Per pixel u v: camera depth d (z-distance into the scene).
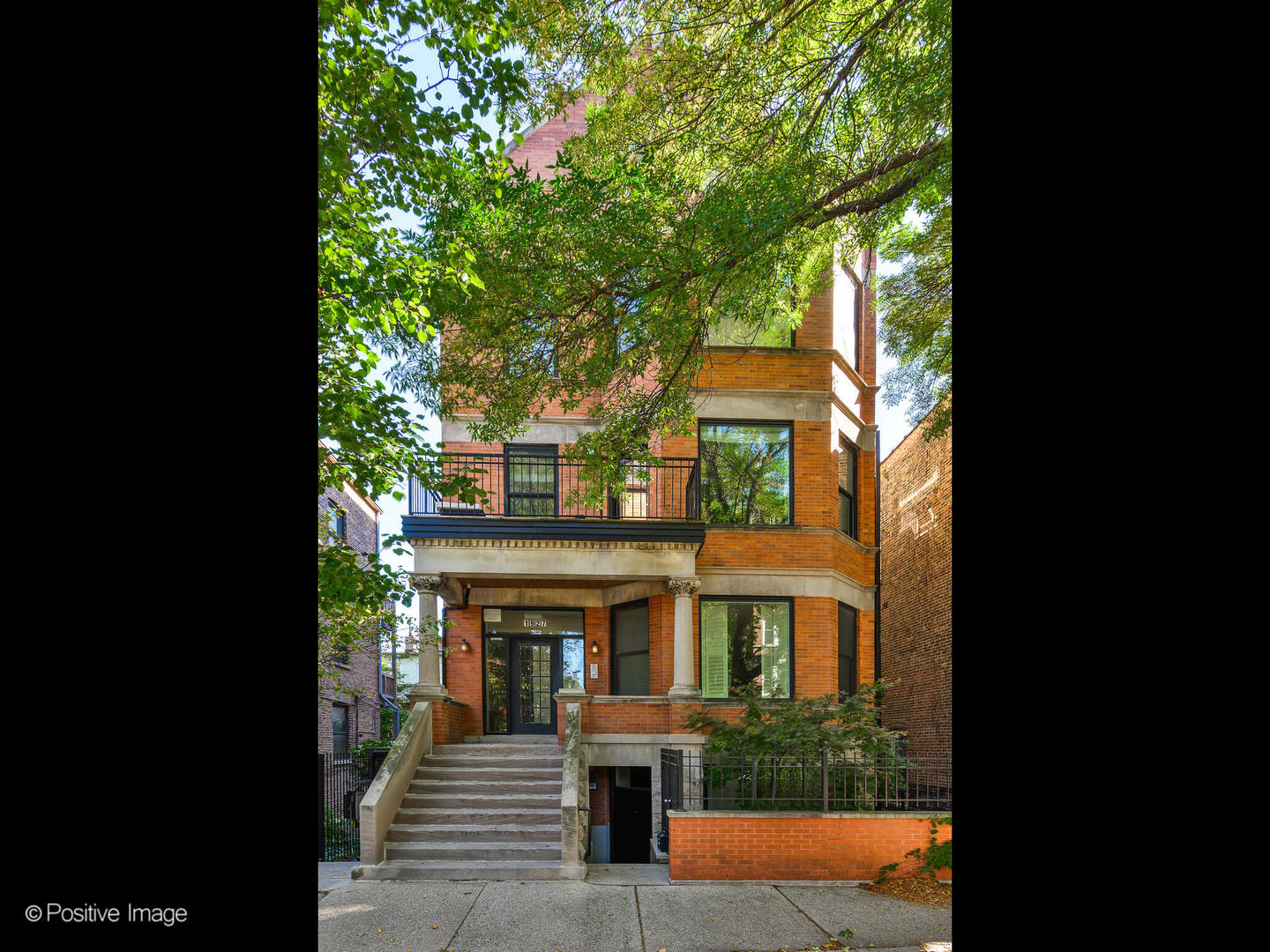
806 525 13.19
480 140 7.35
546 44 9.24
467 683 14.01
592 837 12.80
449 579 12.52
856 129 8.89
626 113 9.74
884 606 20.34
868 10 8.05
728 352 13.55
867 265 11.91
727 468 13.42
